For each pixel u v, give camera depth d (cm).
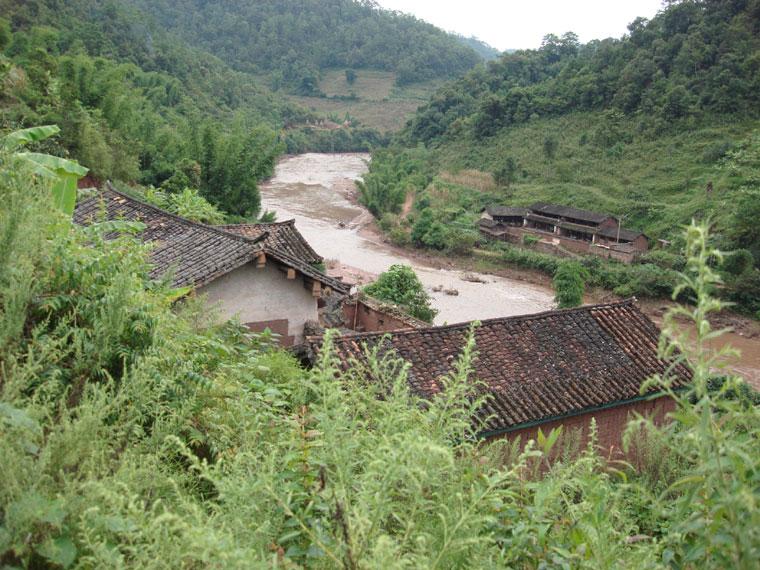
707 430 186
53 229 443
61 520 215
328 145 10188
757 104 5828
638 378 1091
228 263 1018
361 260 4262
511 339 1103
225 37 14650
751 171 4878
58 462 250
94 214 1252
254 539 217
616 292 3728
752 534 173
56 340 350
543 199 5709
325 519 235
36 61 2983
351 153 10294
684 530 204
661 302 3622
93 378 346
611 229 4631
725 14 6638
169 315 474
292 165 8450
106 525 212
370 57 15175
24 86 2508
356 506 218
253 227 1559
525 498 305
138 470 260
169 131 3556
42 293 378
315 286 1108
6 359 307
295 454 284
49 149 2202
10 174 374
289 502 247
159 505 259
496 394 974
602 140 6419
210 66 10062
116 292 359
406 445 213
